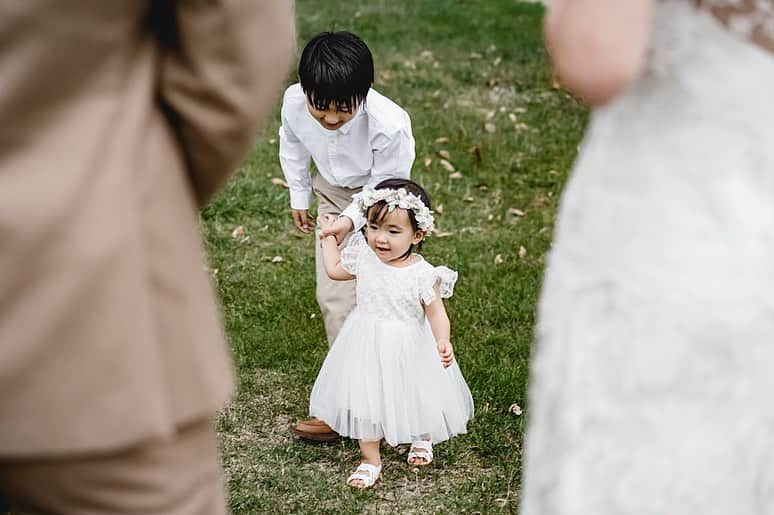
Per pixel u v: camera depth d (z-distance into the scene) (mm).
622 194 2283
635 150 2275
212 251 7473
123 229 2135
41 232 2082
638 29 2072
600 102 2125
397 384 4641
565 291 2381
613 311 2287
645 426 2293
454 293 6730
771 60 2184
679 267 2221
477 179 8883
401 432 4641
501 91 11250
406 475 4891
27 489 2305
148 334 2172
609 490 2332
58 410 2137
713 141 2211
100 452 2172
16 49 2047
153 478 2314
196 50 2205
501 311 6496
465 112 10523
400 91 11062
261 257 7391
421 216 4562
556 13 2131
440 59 12266
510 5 15188
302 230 5363
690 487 2301
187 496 2387
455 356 5922
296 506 4617
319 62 4660
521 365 5844
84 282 2104
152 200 2203
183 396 2260
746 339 2230
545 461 2434
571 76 2104
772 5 2168
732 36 2188
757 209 2201
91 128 2123
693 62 2211
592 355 2326
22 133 2094
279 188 8547
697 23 2199
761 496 2348
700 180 2217
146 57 2219
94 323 2121
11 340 2105
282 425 5352
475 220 8086
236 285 6945
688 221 2217
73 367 2127
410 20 13977
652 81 2250
